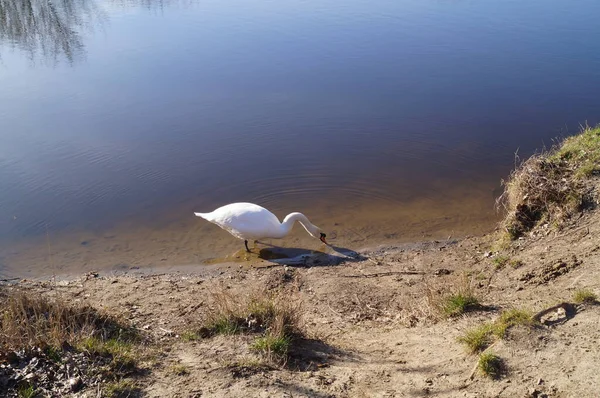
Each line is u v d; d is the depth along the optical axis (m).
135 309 7.55
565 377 4.61
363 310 7.47
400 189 11.92
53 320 5.93
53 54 21.27
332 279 8.64
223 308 6.44
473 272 8.17
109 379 5.02
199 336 6.15
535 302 6.12
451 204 11.31
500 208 11.01
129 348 5.70
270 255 9.89
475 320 6.09
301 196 11.79
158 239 10.46
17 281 8.88
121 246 10.20
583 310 5.40
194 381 5.07
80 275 9.18
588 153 9.48
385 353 5.77
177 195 11.96
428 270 8.72
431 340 5.88
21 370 4.98
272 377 5.15
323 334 6.59
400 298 7.73
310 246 10.16
